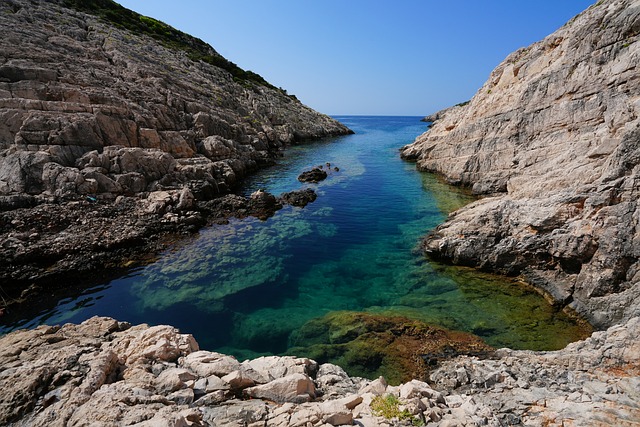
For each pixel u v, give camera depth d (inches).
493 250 694.5
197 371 320.2
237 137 2036.2
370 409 282.4
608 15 933.8
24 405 249.3
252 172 1807.3
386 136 4104.3
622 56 881.5
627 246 506.9
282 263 792.3
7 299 619.2
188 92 2054.6
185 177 1246.3
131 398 260.7
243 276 733.3
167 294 661.9
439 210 1130.0
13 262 681.0
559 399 316.2
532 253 642.8
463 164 1424.7
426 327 525.0
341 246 882.1
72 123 1097.4
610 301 502.6
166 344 350.9
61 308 610.5
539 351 432.1
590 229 559.2
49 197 924.0
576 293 561.0
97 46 1923.0
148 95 1585.9
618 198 547.5
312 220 1070.4
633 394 306.7
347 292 676.7
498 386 357.7
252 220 1056.8
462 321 550.6
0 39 1347.2
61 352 316.5
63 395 260.2
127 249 808.9
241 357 498.0
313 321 573.6
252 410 268.5
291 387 299.3
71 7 2452.0
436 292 650.8
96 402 252.1
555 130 1039.0
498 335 510.0
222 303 641.0
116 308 616.4
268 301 650.8
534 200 682.2
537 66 1198.3
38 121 1051.3
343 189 1459.2
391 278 719.1
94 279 700.7
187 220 968.3
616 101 861.2
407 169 1884.8
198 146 1588.3
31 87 1147.9
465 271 715.4
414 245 864.3
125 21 2812.5
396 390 320.8
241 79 3526.1
